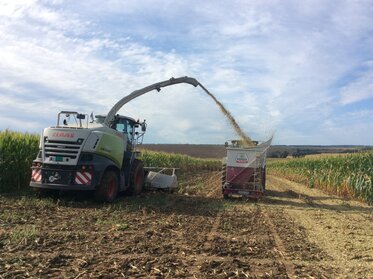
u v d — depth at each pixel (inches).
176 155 1596.9
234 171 626.5
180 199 578.9
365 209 589.3
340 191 799.7
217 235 349.7
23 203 456.1
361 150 900.6
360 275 247.4
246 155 626.2
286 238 350.6
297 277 238.8
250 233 367.9
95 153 492.7
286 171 1443.2
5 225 342.6
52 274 226.2
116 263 248.4
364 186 685.9
